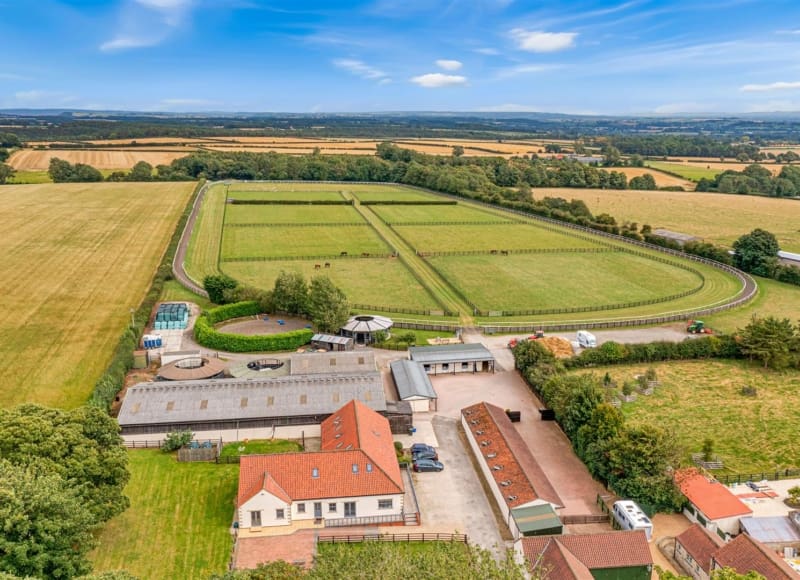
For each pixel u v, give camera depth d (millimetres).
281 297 112750
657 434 61844
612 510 59625
